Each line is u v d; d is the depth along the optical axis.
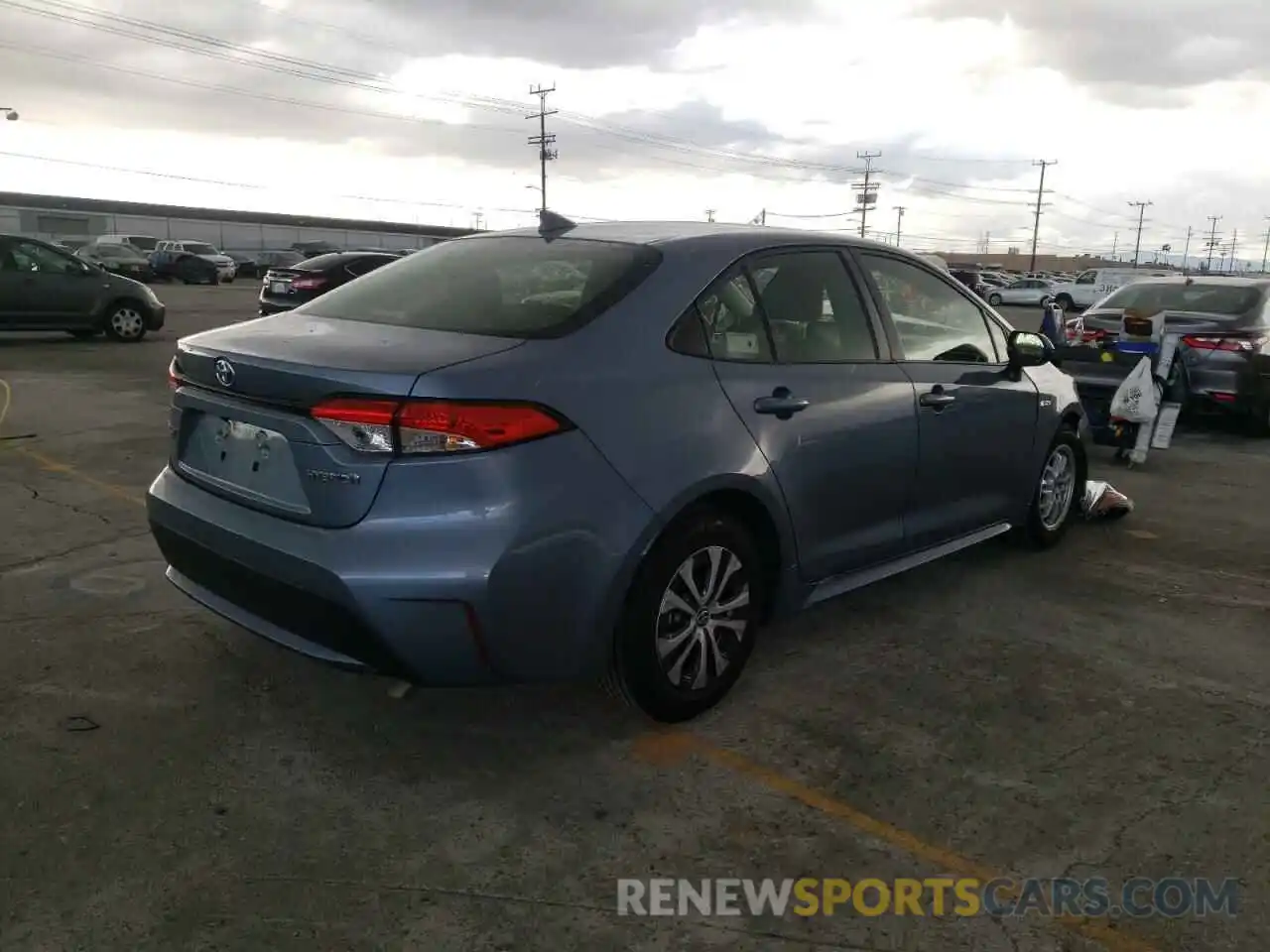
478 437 2.64
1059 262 132.00
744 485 3.25
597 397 2.89
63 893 2.42
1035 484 5.05
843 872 2.62
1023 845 2.76
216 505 3.09
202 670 3.60
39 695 3.38
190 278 39.59
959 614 4.43
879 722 3.42
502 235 3.86
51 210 56.78
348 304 3.45
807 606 3.72
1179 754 3.27
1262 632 4.32
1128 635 4.25
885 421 3.84
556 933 2.36
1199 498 6.73
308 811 2.80
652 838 2.73
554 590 2.78
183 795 2.85
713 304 3.35
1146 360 7.49
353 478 2.67
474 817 2.80
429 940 2.32
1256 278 9.93
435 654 2.72
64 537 4.98
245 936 2.31
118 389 9.83
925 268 4.38
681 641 3.22
